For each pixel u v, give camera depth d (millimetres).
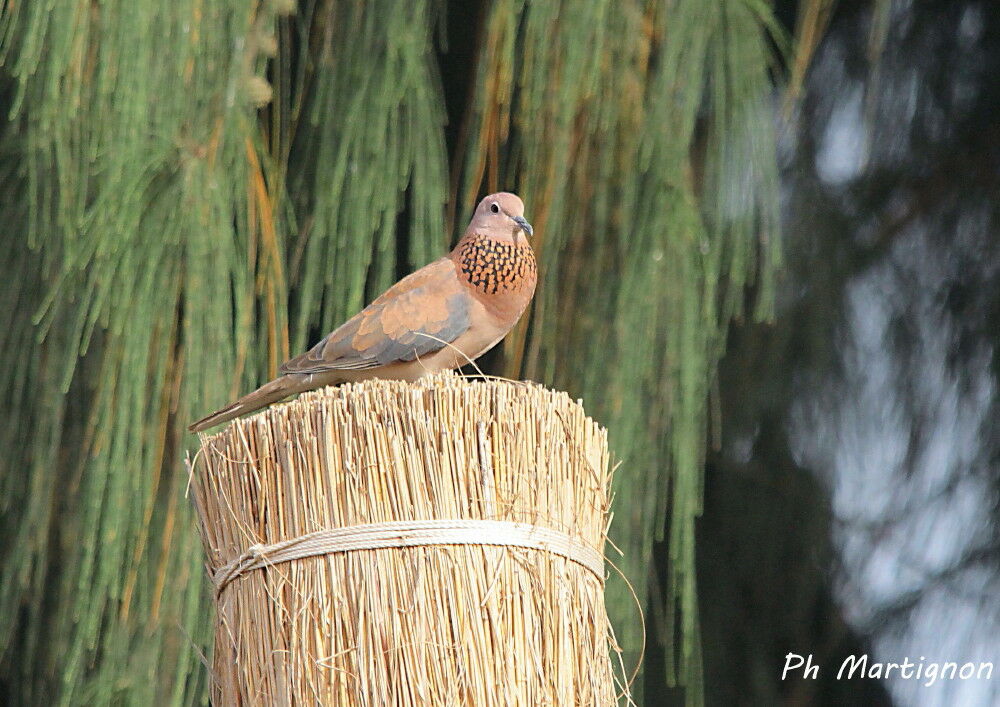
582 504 5609
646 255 7582
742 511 10211
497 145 7879
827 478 10438
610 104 7613
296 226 7699
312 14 8055
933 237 10898
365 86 7613
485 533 5309
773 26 8266
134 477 7105
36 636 8430
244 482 5484
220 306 7219
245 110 7504
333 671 5219
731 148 7855
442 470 5336
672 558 7613
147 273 7188
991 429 10664
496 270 7301
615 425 7508
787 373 10258
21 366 7824
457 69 8750
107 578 7066
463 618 5242
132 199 7223
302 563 5340
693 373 7578
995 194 10789
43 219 7727
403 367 7297
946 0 10938
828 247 10391
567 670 5379
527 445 5438
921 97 10898
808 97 10711
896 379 10820
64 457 8008
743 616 10250
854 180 10773
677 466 7582
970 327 10773
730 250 8211
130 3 7359
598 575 5711
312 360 7215
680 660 10000
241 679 5391
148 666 7305
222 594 5566
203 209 7266
